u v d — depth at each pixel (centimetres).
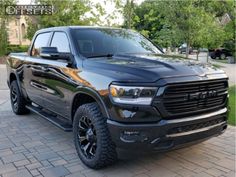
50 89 488
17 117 656
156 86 325
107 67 373
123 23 1105
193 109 350
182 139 343
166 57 426
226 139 503
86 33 473
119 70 357
